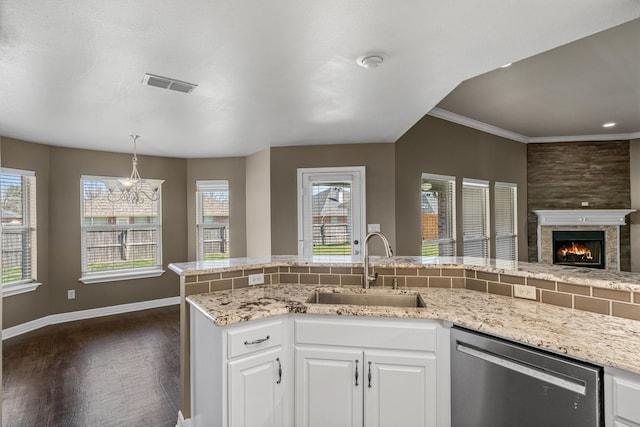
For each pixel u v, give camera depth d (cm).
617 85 377
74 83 238
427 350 163
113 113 307
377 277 230
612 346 122
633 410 109
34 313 415
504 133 575
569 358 125
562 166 617
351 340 171
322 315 174
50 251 435
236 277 225
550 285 180
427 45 193
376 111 312
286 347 178
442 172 492
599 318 156
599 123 530
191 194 539
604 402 116
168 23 167
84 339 377
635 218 600
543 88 386
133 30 173
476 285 214
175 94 262
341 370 172
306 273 240
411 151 459
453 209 506
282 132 387
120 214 488
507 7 158
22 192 411
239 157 534
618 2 154
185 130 371
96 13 158
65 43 184
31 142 414
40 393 263
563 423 124
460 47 195
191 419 209
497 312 165
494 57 208
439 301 187
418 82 245
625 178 604
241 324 164
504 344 141
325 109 304
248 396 165
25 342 368
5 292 381
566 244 619
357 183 445
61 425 224
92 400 254
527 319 154
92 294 464
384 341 167
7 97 265
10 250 395
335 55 203
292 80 239
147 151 485
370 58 206
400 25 172
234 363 162
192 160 541
